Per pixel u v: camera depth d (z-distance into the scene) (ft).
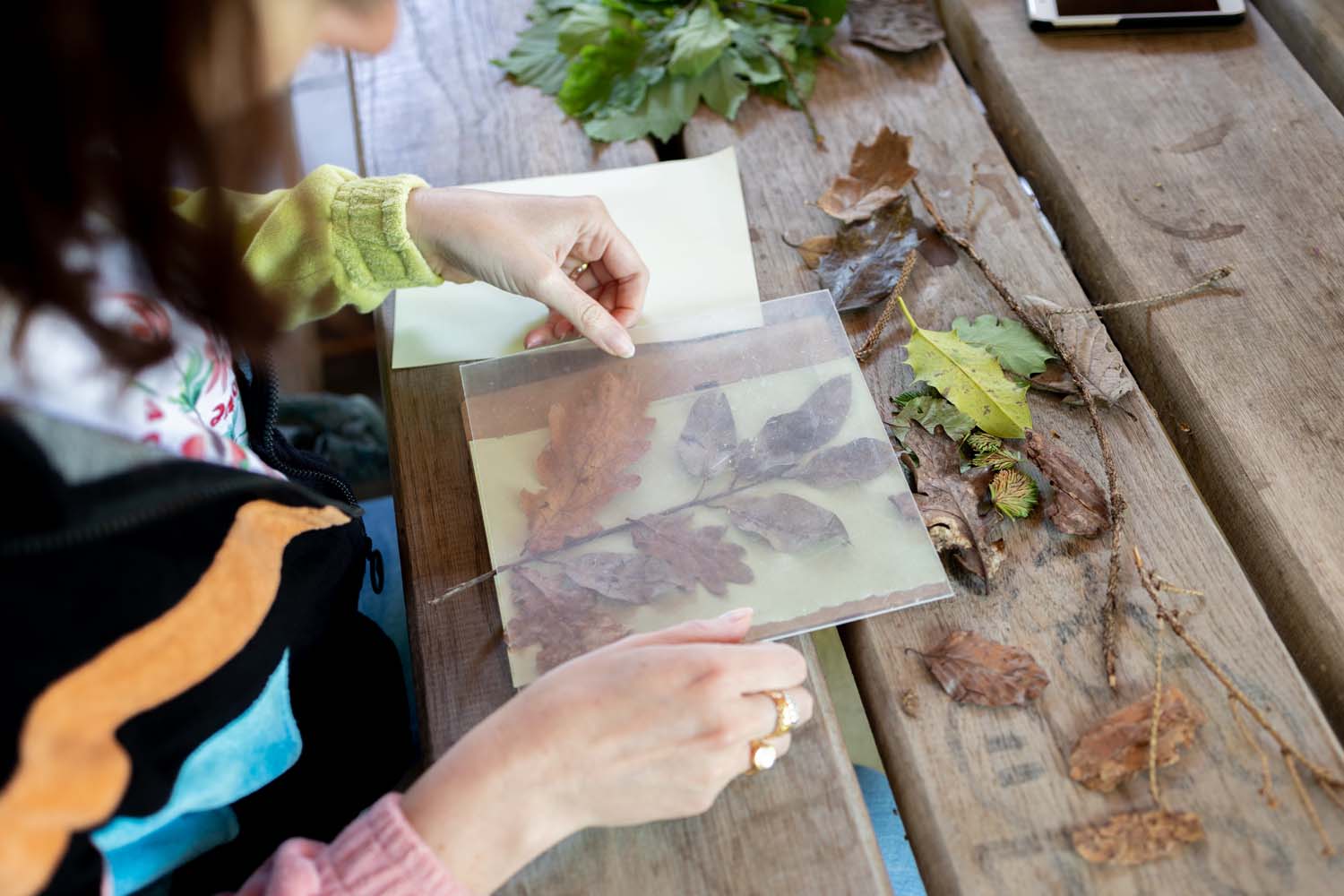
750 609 2.12
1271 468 2.31
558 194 3.02
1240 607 2.13
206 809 2.19
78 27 1.29
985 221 2.83
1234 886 1.84
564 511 2.37
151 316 1.83
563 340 2.72
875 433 2.42
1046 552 2.26
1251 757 1.96
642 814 1.91
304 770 2.43
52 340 1.65
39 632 1.58
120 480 1.62
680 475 2.40
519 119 3.26
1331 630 2.13
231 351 2.14
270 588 1.97
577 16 3.33
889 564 2.24
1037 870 1.89
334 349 5.32
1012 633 2.16
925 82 3.19
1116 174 2.88
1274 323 2.53
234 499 1.83
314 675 2.37
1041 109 3.05
